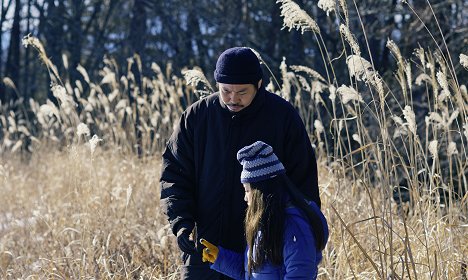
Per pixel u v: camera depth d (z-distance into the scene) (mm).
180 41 20188
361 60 4035
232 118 3807
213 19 19141
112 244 5961
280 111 3840
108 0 25828
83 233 5684
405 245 3926
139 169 8578
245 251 3580
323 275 5020
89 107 9656
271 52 19578
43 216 6887
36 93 27547
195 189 3990
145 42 20016
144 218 6801
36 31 25984
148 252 5836
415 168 4742
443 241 4762
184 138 3965
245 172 3350
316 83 6609
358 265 4812
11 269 5883
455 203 5309
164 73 19859
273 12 19438
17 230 7125
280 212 3291
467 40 12344
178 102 9375
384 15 14312
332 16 17719
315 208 3447
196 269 3939
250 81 3639
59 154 11305
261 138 3818
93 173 7168
